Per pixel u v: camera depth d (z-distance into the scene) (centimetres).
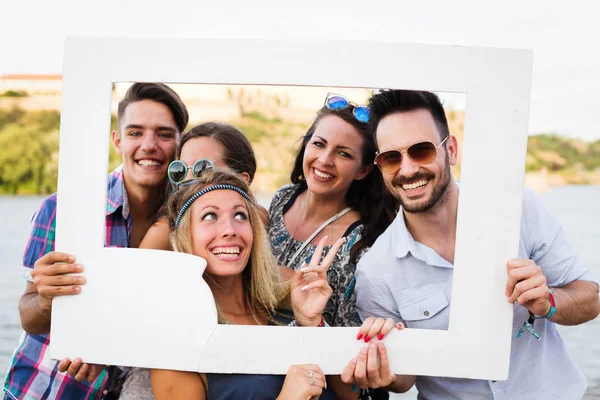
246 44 158
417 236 179
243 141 179
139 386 172
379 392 189
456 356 160
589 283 185
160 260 160
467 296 159
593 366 316
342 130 179
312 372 157
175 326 159
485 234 158
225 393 162
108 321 160
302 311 171
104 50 160
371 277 182
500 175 158
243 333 159
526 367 185
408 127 174
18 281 418
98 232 161
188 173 174
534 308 162
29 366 196
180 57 159
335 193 182
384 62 158
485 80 157
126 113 175
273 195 183
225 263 167
